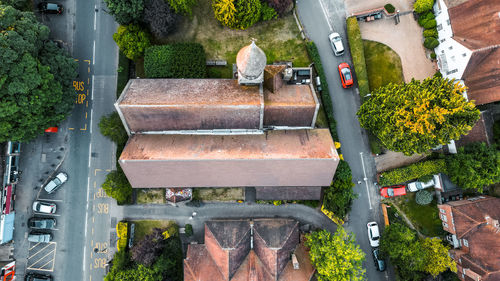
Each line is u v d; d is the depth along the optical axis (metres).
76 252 41.62
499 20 33.53
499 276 35.06
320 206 41.56
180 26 41.22
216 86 35.41
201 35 41.50
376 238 40.56
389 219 40.75
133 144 34.69
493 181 36.53
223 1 35.25
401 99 31.95
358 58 40.09
